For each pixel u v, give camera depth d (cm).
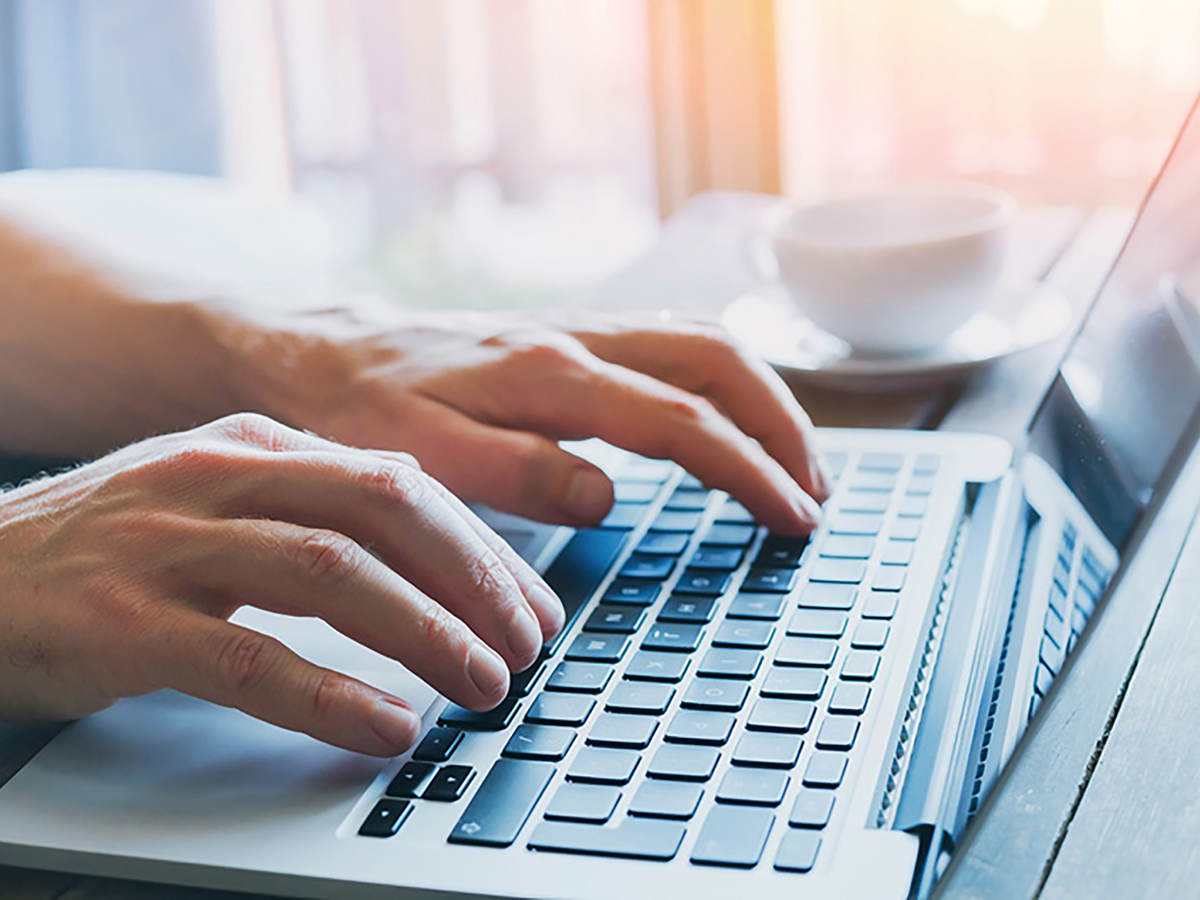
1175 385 64
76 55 183
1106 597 45
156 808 35
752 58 155
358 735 36
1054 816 33
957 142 148
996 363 70
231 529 39
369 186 197
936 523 50
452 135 194
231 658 37
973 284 66
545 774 35
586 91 187
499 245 198
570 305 83
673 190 163
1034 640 43
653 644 42
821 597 45
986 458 57
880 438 60
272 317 64
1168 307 68
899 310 66
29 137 185
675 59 158
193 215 102
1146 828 32
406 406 56
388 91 193
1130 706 38
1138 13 136
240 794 35
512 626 40
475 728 38
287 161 193
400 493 40
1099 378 62
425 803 34
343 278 197
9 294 68
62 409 65
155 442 45
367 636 38
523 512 53
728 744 36
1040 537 51
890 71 149
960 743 37
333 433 57
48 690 39
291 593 38
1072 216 97
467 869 32
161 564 39
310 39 190
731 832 32
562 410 54
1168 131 137
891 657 41
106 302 66
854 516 52
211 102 185
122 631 38
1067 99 141
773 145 158
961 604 45
